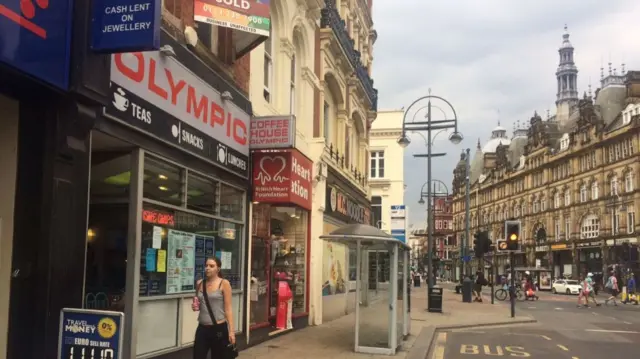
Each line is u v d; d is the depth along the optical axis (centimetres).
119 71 658
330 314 1723
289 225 1514
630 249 5178
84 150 607
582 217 7012
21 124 576
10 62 480
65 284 575
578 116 7744
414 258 11644
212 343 643
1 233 566
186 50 826
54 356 554
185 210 832
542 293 5278
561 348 1274
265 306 1224
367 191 2627
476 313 2141
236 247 1049
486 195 10688
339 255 1900
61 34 549
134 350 690
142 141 716
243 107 1060
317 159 1530
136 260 702
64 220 578
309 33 1556
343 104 2038
